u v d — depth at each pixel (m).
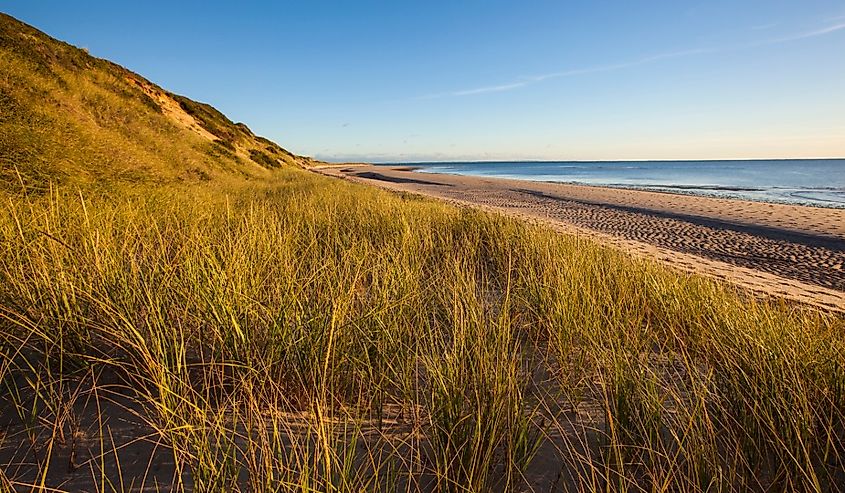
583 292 3.53
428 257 5.00
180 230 4.12
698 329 3.14
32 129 7.59
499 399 1.93
